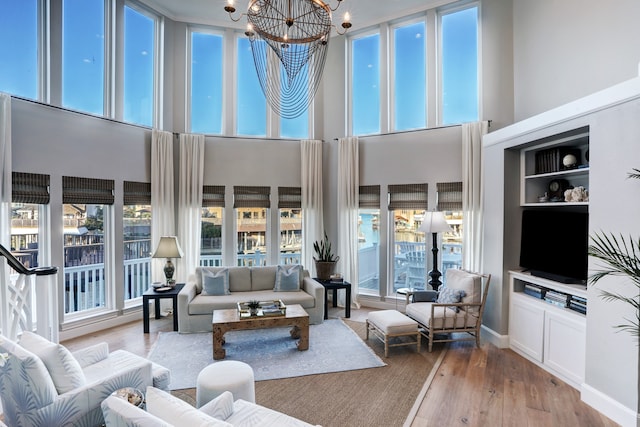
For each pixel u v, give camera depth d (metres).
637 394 2.44
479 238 4.71
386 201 5.53
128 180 4.90
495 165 4.08
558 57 3.92
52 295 3.05
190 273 5.45
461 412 2.69
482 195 4.66
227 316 3.84
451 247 5.22
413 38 5.45
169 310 5.27
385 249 5.56
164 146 5.24
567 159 3.47
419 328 4.13
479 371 3.39
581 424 2.54
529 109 4.38
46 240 4.13
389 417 2.62
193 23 5.57
